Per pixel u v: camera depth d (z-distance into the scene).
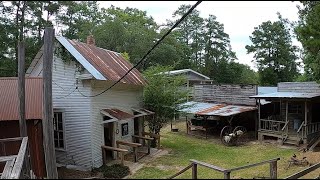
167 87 18.73
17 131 12.23
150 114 17.78
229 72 53.88
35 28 24.36
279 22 50.16
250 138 21.59
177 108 19.19
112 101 15.84
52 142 8.45
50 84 8.65
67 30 32.41
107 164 14.41
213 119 22.33
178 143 19.88
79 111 14.33
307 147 18.03
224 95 25.42
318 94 19.53
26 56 24.02
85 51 15.54
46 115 8.50
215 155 16.55
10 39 23.33
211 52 55.03
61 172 13.18
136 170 13.38
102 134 14.89
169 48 39.38
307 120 19.62
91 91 14.07
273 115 23.38
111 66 16.36
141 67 37.41
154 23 49.28
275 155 16.55
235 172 12.96
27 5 21.73
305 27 11.49
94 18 39.72
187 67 51.22
